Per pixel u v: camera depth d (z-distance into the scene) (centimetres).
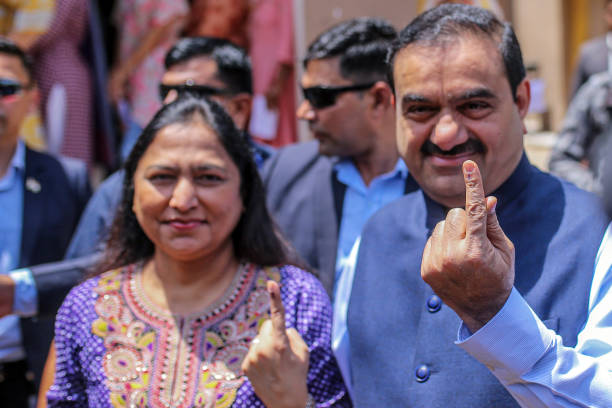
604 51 491
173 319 192
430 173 175
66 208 323
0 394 301
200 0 496
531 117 797
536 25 773
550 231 173
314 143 288
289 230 268
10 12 471
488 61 167
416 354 177
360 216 261
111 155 509
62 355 195
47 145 480
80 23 490
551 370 145
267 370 165
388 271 192
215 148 192
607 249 163
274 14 466
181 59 296
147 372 185
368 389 184
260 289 197
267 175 283
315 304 197
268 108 466
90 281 203
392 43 185
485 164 171
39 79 477
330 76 256
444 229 144
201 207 190
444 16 174
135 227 210
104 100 507
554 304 164
